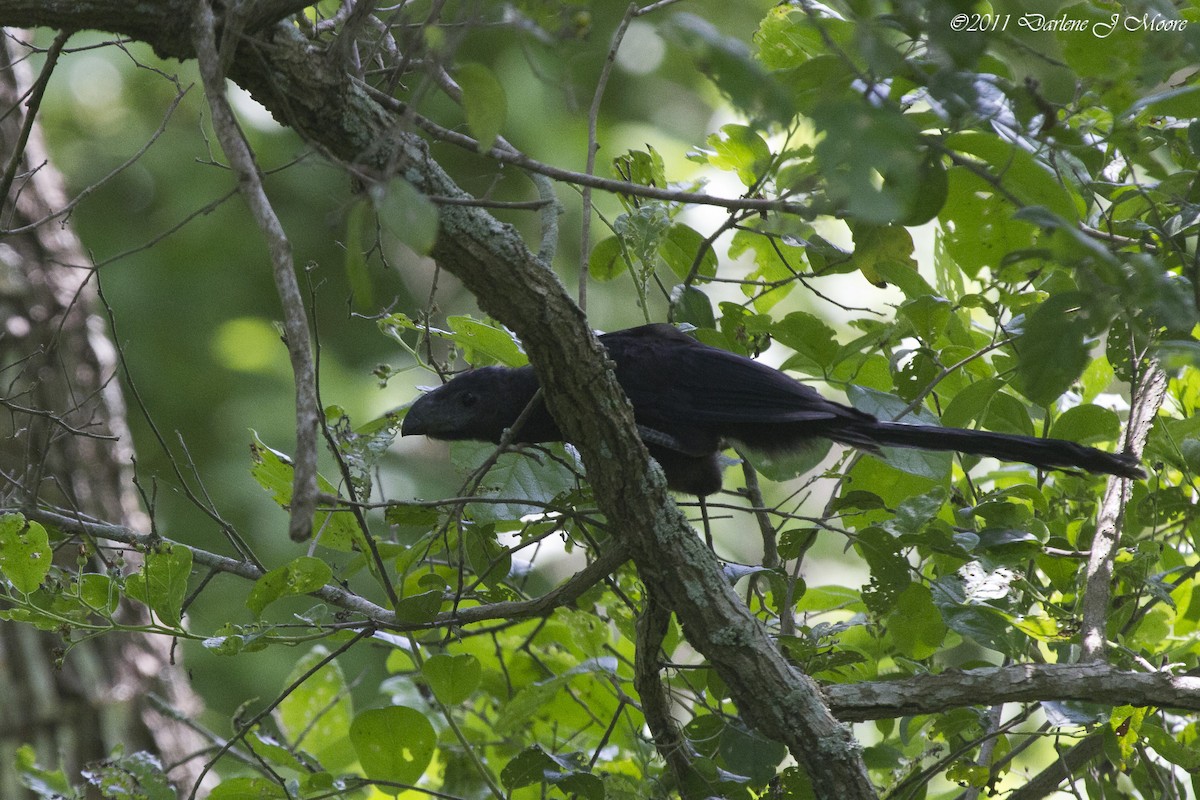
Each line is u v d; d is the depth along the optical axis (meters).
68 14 5.04
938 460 6.62
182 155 14.91
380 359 14.93
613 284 15.72
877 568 6.42
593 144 6.68
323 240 15.09
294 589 5.96
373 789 7.61
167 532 13.27
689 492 7.66
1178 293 3.99
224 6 5.01
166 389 14.39
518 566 7.94
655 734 6.56
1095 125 6.20
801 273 7.48
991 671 5.96
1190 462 6.89
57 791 6.91
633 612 7.01
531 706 7.06
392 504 5.39
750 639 5.83
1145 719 6.30
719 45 3.68
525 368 7.14
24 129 5.90
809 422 7.07
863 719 6.01
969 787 6.52
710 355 7.25
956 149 5.37
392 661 8.43
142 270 14.74
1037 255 4.29
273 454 6.69
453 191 5.29
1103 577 6.23
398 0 6.91
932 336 6.92
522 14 4.30
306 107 5.11
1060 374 4.44
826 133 3.65
